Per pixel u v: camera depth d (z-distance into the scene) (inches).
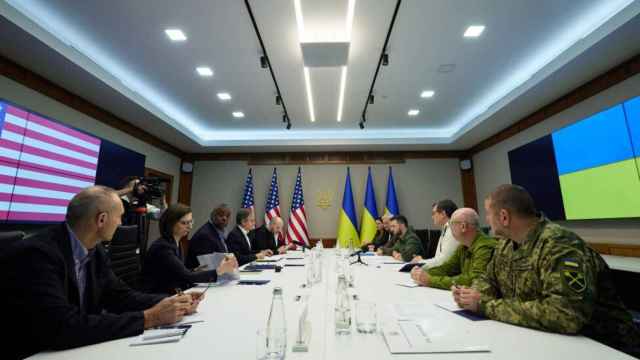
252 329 37.9
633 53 111.6
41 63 113.5
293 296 56.5
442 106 180.1
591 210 127.0
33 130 114.5
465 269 71.6
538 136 162.6
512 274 47.5
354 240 224.1
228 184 243.1
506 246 50.5
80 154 135.9
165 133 195.0
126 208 116.6
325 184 242.4
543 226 44.6
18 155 108.3
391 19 103.1
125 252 80.1
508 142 189.8
